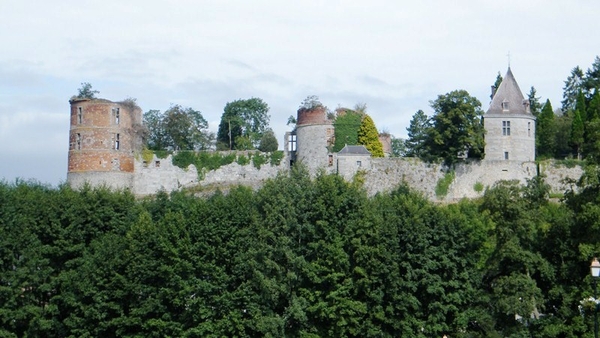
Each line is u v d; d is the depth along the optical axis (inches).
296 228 2763.3
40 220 2906.0
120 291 2684.5
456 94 4552.2
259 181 4771.2
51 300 2783.0
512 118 4584.2
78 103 4601.4
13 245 2812.5
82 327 2704.2
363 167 4606.3
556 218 2763.3
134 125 4749.0
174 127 5728.3
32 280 2775.6
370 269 2652.6
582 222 2637.8
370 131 4773.6
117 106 4630.9
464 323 2618.1
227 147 6146.7
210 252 2714.1
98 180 4557.1
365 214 2770.7
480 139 4549.7
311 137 4729.3
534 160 4623.5
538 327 2576.3
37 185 3526.1
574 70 6097.4
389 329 2650.1
